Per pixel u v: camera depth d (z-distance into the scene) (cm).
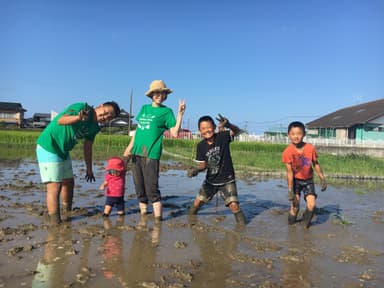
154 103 372
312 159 355
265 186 637
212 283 207
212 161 357
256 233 319
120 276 213
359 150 2161
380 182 751
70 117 330
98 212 383
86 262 234
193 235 306
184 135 3058
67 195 376
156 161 357
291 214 356
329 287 206
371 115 2766
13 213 363
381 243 296
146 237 295
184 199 482
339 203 480
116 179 364
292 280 215
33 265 226
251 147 2231
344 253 269
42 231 304
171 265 232
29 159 1036
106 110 359
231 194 355
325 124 3212
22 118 5053
